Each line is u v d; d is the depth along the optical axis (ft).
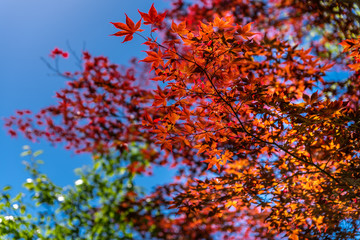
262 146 10.02
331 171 10.10
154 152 17.44
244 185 10.27
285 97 8.52
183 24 6.84
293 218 10.69
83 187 16.42
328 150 9.58
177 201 10.33
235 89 8.63
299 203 10.38
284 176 10.28
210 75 8.27
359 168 9.54
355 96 11.12
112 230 16.34
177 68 7.83
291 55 8.34
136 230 16.70
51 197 15.60
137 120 17.63
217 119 9.16
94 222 16.11
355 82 11.18
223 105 8.94
